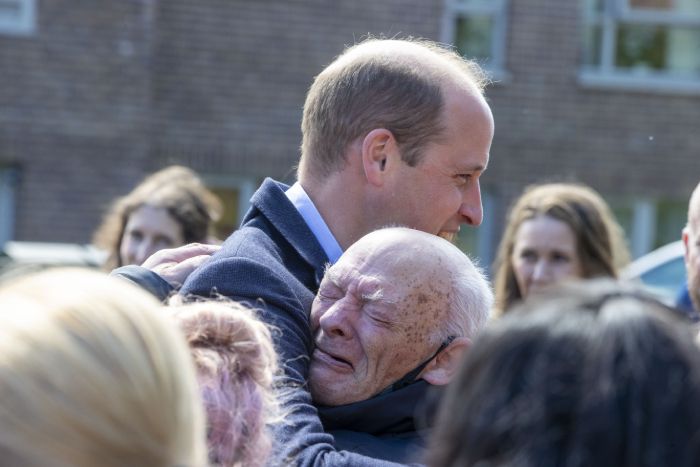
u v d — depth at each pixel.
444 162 3.48
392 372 3.19
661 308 1.85
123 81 14.14
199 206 6.82
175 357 1.84
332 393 3.20
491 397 1.80
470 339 3.20
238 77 14.55
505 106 15.21
